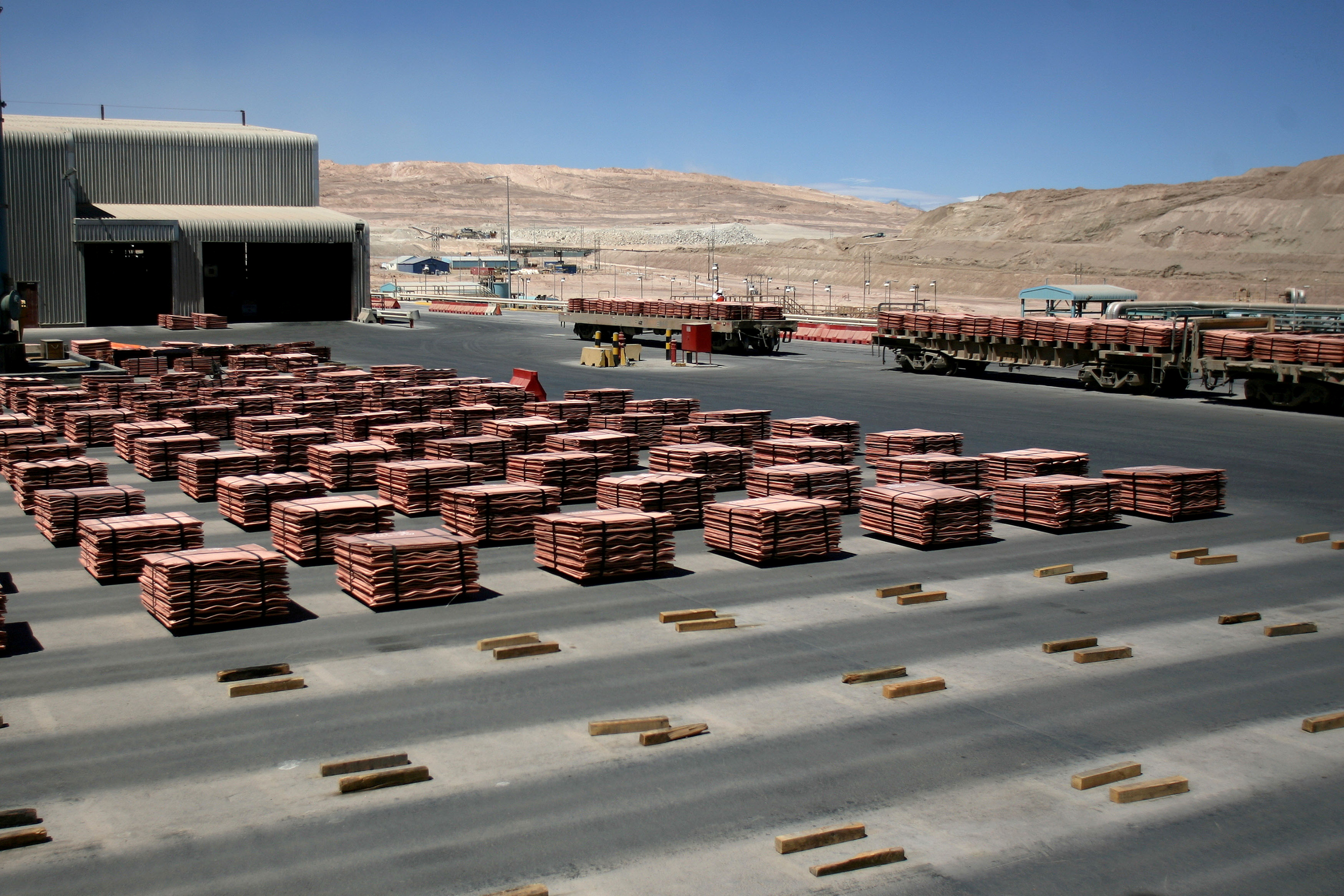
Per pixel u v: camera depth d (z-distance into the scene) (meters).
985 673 11.43
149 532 14.56
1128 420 30.14
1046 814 8.48
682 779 8.98
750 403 32.81
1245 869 7.73
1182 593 14.44
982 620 13.20
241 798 8.55
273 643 12.11
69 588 14.12
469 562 13.80
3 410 31.47
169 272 66.88
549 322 70.62
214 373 37.69
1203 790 8.89
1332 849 8.00
